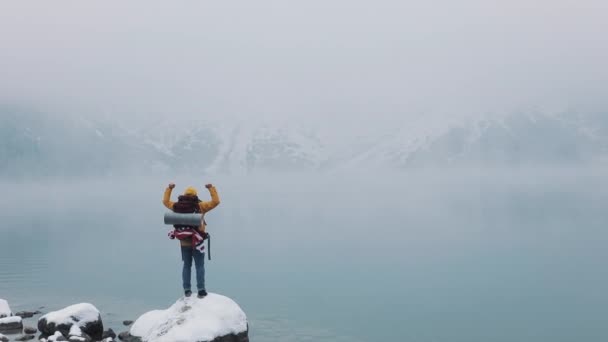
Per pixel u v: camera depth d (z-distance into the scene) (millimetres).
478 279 30359
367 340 18297
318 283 29109
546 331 20141
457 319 21562
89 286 26797
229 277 30938
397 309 23250
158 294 25078
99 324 16156
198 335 13391
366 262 36812
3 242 47812
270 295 25812
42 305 21969
